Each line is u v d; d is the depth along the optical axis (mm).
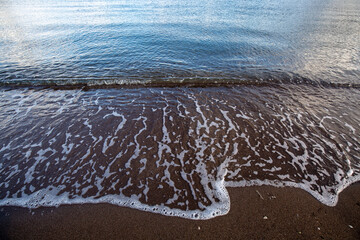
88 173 3738
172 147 4363
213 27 13883
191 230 2818
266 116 5418
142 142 4500
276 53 9680
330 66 8367
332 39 11609
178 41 11055
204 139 4598
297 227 2830
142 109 5730
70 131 4832
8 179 3600
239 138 4629
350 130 4836
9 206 3135
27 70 7816
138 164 3928
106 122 5160
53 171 3771
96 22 15242
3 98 6203
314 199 3236
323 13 18672
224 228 2840
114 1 26922
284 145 4406
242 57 9273
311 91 6668
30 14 18188
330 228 2820
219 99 6258
